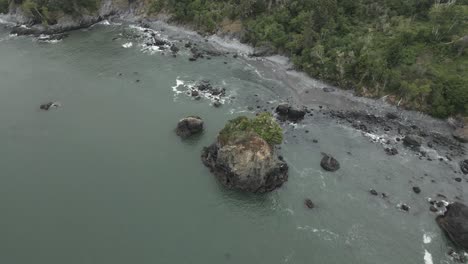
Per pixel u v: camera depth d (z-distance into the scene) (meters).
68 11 136.75
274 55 118.31
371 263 62.09
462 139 88.00
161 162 79.69
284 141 85.69
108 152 82.06
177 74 110.31
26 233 64.56
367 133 89.38
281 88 104.69
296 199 72.38
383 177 77.50
